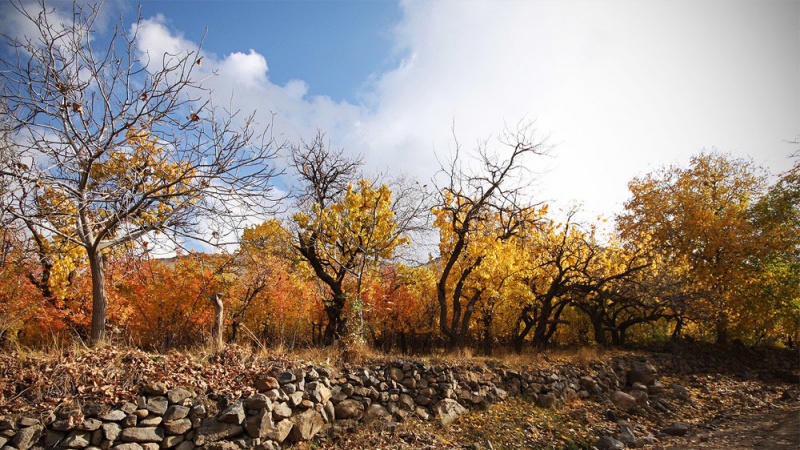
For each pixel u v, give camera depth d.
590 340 23.92
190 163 7.84
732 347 21.58
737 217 22.06
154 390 7.22
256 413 7.77
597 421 11.57
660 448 10.00
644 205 25.50
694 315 19.91
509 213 17.92
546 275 18.59
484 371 12.00
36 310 12.19
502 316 20.75
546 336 20.12
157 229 7.95
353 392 9.65
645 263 19.06
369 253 15.65
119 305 14.40
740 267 20.73
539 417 11.07
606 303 20.70
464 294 19.59
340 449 8.38
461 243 16.50
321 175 19.83
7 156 6.25
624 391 14.52
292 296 20.31
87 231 8.42
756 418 12.54
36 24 6.72
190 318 15.70
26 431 5.98
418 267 22.58
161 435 6.89
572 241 18.11
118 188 7.62
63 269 12.66
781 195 21.80
